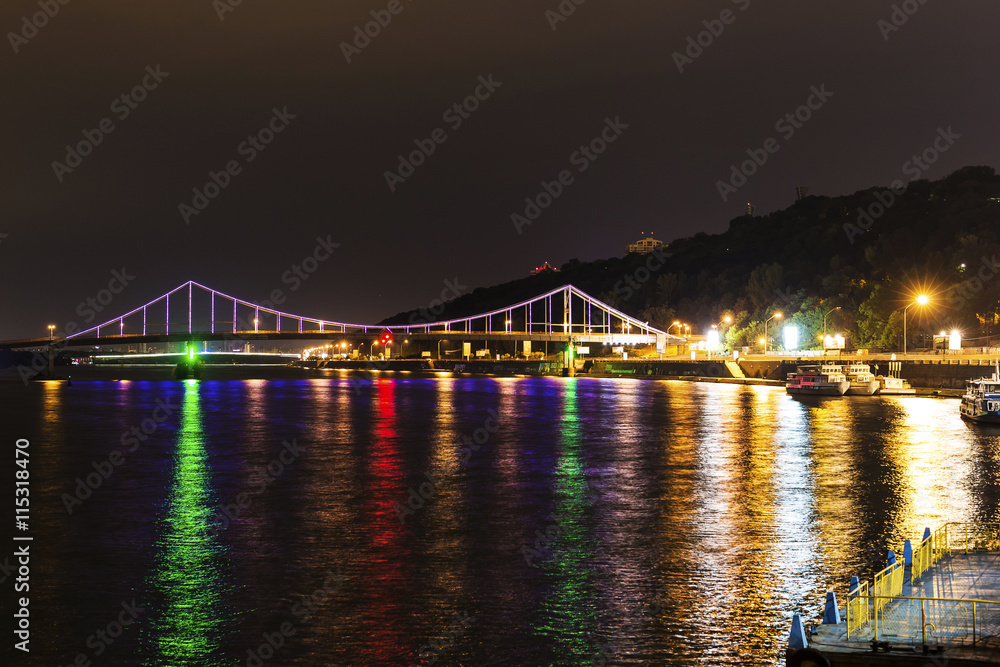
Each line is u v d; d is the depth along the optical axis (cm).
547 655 2520
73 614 2905
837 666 2053
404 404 13362
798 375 14800
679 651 2527
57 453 7056
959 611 2342
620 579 3197
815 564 3362
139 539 3906
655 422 9619
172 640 2684
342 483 5400
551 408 12162
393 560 3509
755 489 5047
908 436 7806
